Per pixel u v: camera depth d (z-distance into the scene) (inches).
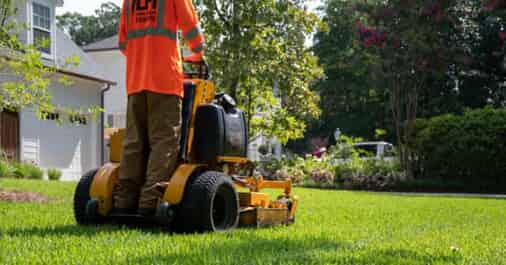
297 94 739.4
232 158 226.7
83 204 227.3
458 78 1330.0
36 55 383.9
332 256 161.8
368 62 896.3
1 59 390.6
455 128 777.6
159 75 210.2
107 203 220.5
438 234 235.0
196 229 205.8
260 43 698.8
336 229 242.2
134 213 218.4
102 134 855.1
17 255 151.6
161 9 212.5
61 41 800.3
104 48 1213.1
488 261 165.6
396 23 797.2
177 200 203.2
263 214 239.8
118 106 1216.2
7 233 198.1
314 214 323.0
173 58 213.5
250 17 689.0
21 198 368.5
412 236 225.8
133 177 217.2
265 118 767.1
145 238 187.0
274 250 171.8
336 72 1711.4
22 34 694.5
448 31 844.0
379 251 175.0
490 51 1120.2
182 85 217.0
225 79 680.4
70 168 792.9
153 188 207.8
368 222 282.4
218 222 219.8
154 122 211.6
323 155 934.4
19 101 393.1
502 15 997.8
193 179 211.3
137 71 214.4
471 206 430.9
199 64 234.4
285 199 264.8
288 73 716.7
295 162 897.5
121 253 156.6
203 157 219.6
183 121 219.3
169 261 148.1
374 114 1680.6
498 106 1384.1
